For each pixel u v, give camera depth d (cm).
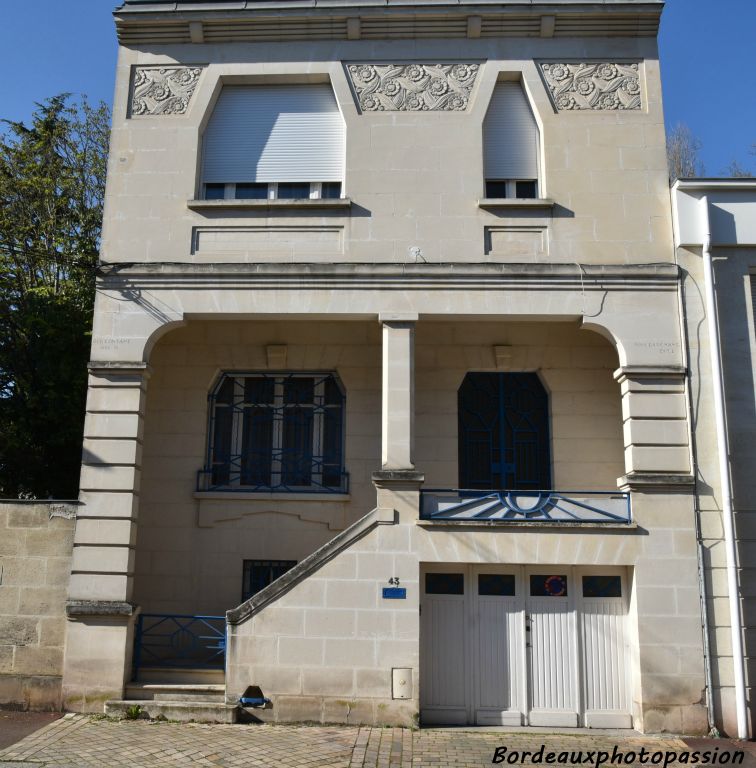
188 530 1279
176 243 1223
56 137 1892
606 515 1105
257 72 1287
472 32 1273
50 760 870
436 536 1092
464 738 1004
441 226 1214
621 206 1214
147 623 1245
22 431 1510
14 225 1716
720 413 1114
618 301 1168
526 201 1206
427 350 1322
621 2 1250
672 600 1072
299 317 1201
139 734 975
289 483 1311
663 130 1239
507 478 1297
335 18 1274
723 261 1178
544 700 1086
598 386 1302
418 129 1253
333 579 1080
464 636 1106
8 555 1117
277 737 980
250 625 1072
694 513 1095
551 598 1113
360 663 1059
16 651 1092
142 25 1295
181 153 1260
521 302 1172
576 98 1257
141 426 1170
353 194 1229
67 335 1526
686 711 1042
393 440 1130
